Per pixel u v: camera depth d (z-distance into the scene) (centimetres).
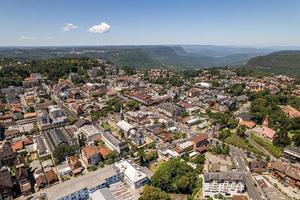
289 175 14938
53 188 14050
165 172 14725
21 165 17112
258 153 18962
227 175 14262
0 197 13775
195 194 14300
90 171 16712
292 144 19812
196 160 17612
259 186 15162
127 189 14838
